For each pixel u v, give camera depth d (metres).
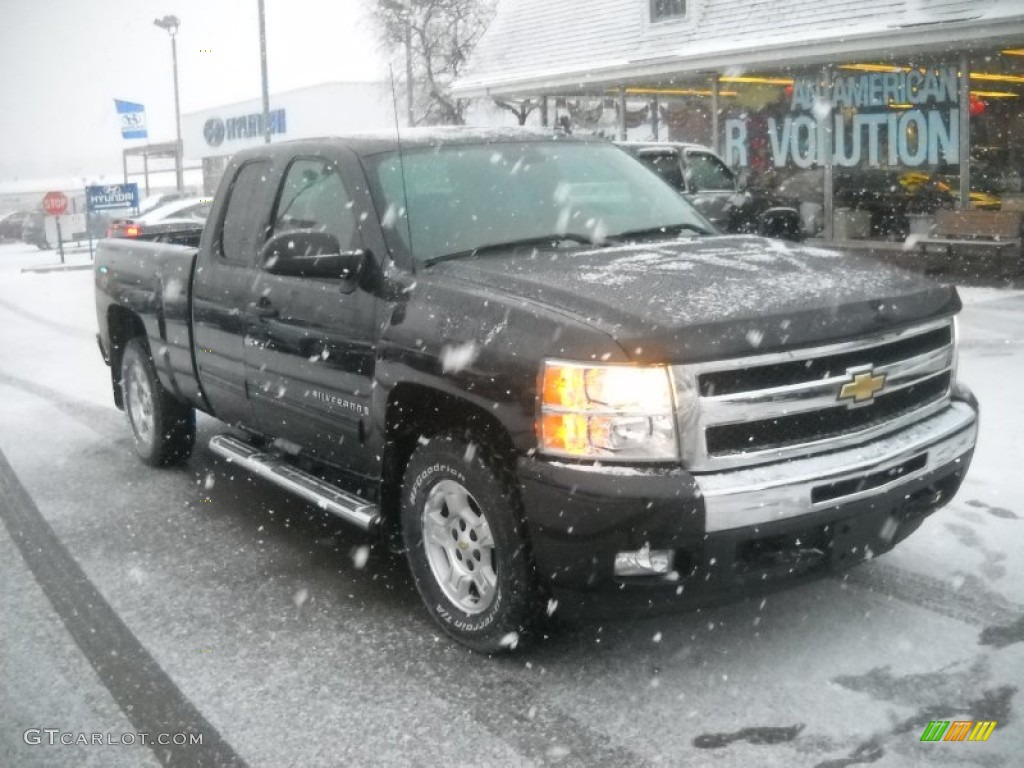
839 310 3.46
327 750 3.30
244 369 5.09
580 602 3.45
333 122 35.69
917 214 15.13
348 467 4.56
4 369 10.90
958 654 3.66
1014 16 12.56
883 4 14.81
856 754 3.09
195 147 45.34
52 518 5.77
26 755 3.34
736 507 3.23
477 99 24.94
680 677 3.63
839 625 3.93
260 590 4.62
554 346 3.37
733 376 3.30
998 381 7.50
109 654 4.05
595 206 4.69
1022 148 14.62
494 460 3.61
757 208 14.85
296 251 4.10
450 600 3.96
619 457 3.29
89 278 23.20
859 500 3.45
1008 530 4.78
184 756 3.30
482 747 3.27
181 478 6.47
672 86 19.30
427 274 4.05
